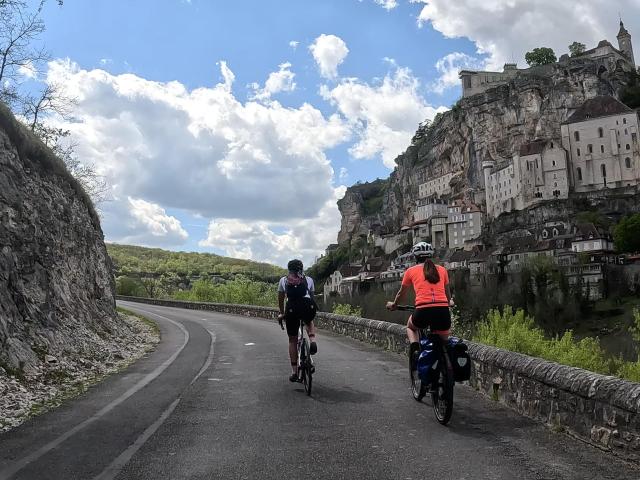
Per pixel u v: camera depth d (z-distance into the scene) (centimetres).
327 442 526
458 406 669
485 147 16550
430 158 19100
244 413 663
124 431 590
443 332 617
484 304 6512
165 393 823
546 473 425
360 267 17450
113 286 2264
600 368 1662
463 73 18662
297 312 796
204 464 468
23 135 1571
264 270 12988
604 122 13638
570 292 7912
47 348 1138
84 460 489
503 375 679
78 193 2023
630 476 415
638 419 440
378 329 1395
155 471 454
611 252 10775
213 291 5731
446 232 15925
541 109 15550
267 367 1092
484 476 422
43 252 1456
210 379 954
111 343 1598
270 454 492
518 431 549
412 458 470
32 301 1259
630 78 15825
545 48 18012
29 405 748
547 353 1617
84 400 782
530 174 14175
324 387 827
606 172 13562
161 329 2462
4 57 1703
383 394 760
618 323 7144
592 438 495
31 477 446
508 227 14000
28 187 1506
